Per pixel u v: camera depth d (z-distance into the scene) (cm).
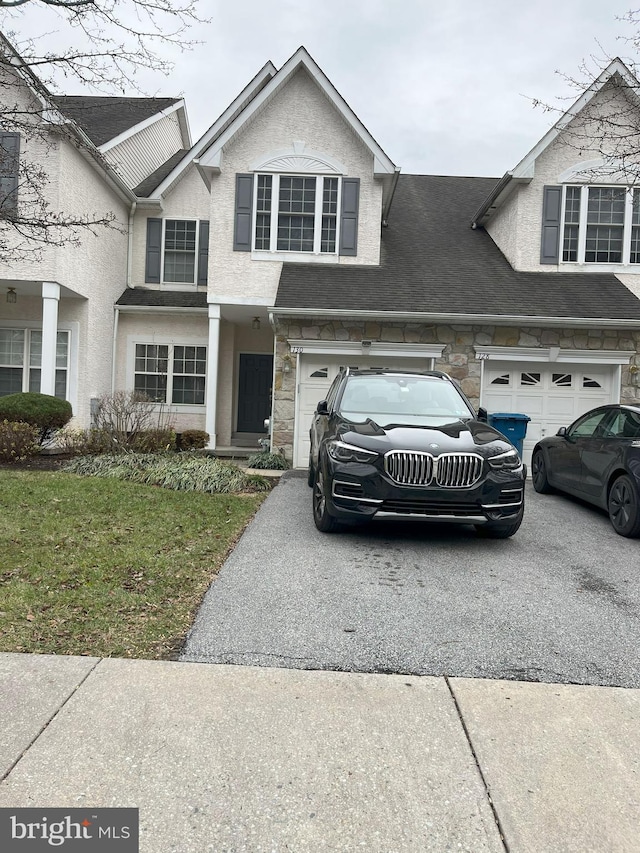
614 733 290
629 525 661
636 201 1098
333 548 586
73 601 423
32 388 1373
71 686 315
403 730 287
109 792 240
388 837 222
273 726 286
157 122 1706
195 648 364
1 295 1345
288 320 1141
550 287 1223
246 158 1302
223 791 242
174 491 827
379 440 590
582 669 354
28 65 669
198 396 1512
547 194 1300
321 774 254
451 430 623
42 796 237
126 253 1538
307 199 1306
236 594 454
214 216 1302
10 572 472
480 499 573
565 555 593
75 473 948
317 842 218
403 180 1852
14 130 1091
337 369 1160
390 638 387
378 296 1145
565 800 243
